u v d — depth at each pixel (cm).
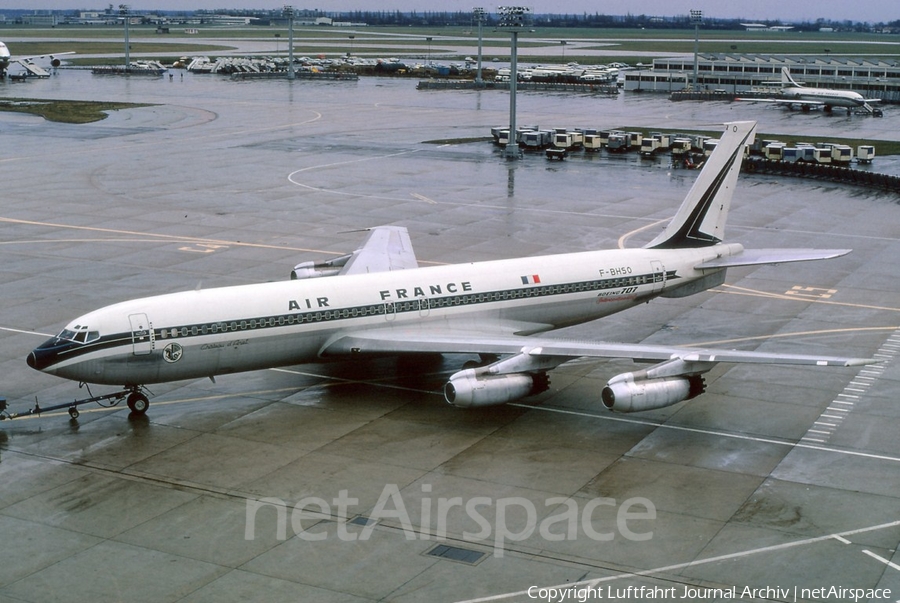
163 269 6975
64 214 8938
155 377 4250
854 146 13375
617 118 16850
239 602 2897
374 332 4622
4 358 5125
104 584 2998
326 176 11138
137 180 10769
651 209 9325
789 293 6488
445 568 3088
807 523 3375
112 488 3678
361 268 5559
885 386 4766
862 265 7206
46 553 3194
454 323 4800
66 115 16862
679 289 5422
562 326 5175
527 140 13488
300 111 17850
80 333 4131
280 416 4406
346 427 4275
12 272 6862
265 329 4384
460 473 3794
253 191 10175
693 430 4234
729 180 5409
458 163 12206
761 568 3073
